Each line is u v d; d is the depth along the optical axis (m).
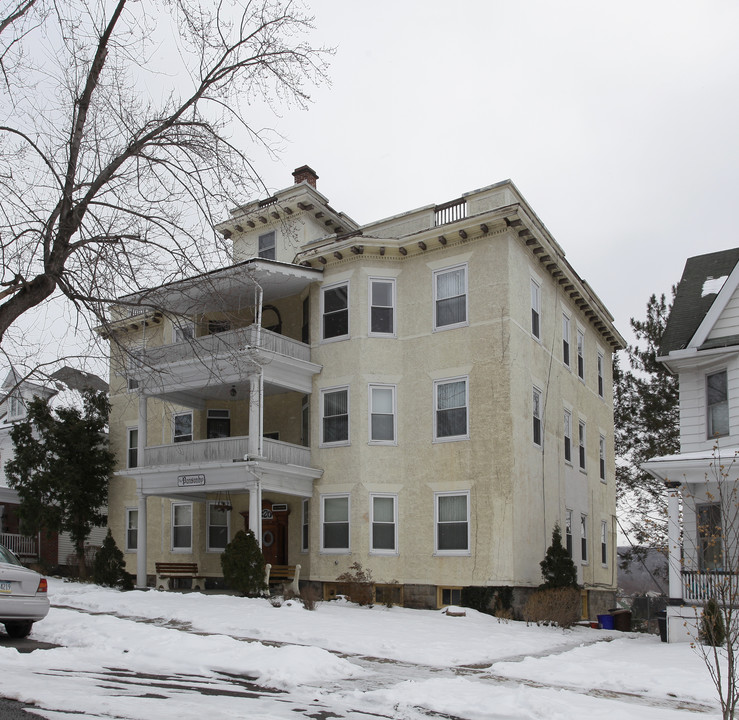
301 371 24.78
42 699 7.75
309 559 24.31
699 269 24.36
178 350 24.25
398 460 23.66
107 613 17.22
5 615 12.29
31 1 9.25
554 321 26.28
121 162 9.72
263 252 28.25
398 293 24.70
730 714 7.62
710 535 12.08
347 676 10.73
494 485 21.75
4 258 9.38
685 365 20.83
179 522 28.58
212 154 10.21
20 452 29.61
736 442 19.53
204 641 12.13
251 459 22.44
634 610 36.25
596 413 30.67
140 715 7.25
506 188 23.89
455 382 23.06
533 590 21.91
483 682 10.72
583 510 27.69
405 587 22.72
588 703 9.16
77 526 29.81
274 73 10.56
